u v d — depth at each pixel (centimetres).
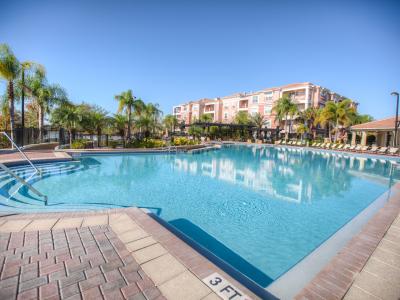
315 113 3603
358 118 4250
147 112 3212
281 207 680
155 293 220
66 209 588
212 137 4175
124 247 303
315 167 1466
